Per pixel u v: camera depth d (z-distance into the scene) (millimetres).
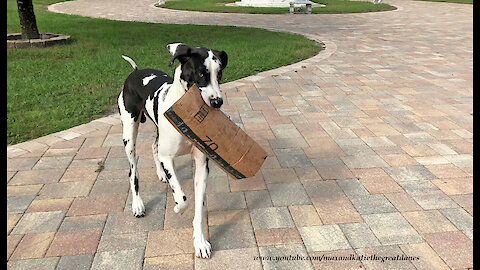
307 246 3129
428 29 16109
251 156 2795
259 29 15336
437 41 13125
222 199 3771
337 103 6617
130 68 8906
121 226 3352
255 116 6023
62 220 3418
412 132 5383
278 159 4609
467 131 5406
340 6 25766
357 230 3320
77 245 3117
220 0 31281
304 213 3557
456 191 3891
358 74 8578
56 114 5879
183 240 3182
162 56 10102
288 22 18516
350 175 4230
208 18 19906
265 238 3221
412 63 9711
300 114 6102
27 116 5777
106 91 7148
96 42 11969
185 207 2959
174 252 3047
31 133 5258
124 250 3066
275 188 3971
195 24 17062
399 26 17062
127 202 3693
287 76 8344
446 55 10719
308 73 8625
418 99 6828
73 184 3990
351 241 3186
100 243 3143
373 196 3826
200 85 2521
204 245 3006
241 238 3217
